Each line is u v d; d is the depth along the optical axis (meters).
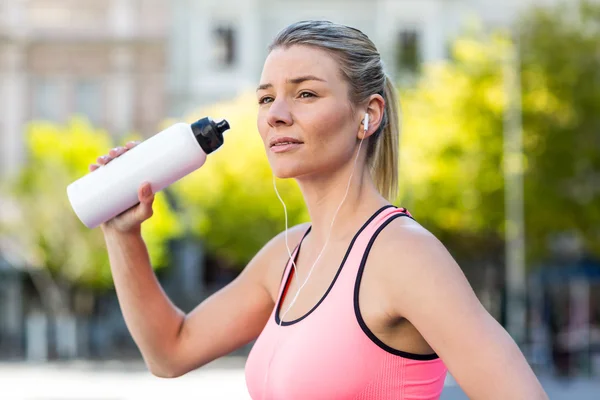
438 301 1.79
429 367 1.91
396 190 2.23
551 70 26.20
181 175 2.20
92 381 19.69
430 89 27.11
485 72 26.59
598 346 25.14
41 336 27.05
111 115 32.56
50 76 32.50
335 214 2.08
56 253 27.19
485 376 1.73
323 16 33.09
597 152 26.20
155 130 32.72
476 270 29.94
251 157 27.94
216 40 32.91
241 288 2.38
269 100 2.10
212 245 28.53
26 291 30.23
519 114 25.09
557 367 20.11
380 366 1.87
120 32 32.66
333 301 1.93
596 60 26.39
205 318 2.39
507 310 27.03
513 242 24.86
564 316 28.78
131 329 2.38
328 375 1.88
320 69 2.03
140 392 16.91
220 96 32.81
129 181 2.19
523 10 27.20
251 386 2.06
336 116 2.03
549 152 26.31
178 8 32.81
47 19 32.53
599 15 26.42
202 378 20.22
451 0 32.53
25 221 27.08
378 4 32.94
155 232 26.34
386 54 30.66
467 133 26.45
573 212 26.55
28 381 19.69
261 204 27.78
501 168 26.33
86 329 28.47
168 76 32.75
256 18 32.88
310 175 2.09
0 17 32.12
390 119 2.22
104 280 27.55
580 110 26.20
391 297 1.85
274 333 2.03
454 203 26.62
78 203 2.22
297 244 2.27
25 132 32.22
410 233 1.90
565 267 28.44
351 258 1.95
